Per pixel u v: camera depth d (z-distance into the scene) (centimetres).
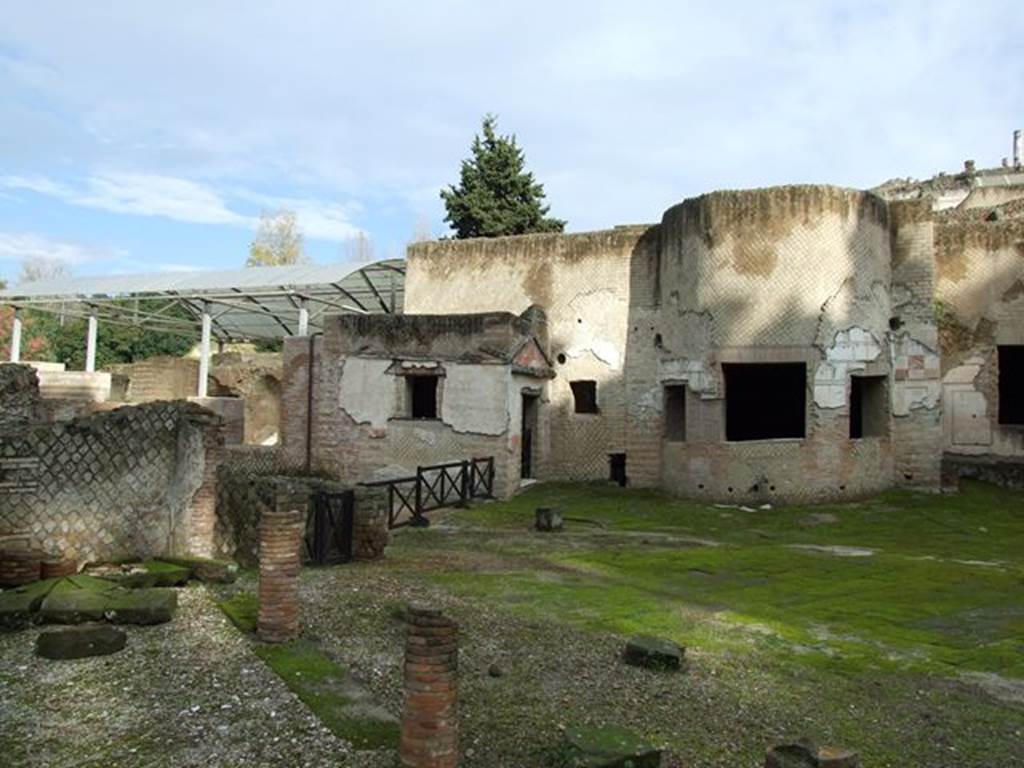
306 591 888
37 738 521
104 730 535
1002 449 1964
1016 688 683
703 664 710
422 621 486
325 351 2038
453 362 1897
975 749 561
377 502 1096
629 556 1198
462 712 582
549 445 2147
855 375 1766
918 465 1883
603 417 2100
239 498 1035
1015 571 1141
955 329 2020
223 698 589
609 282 2119
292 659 670
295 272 2609
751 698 636
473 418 1867
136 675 631
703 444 1786
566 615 847
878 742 566
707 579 1064
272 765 492
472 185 3709
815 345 1725
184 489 1016
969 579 1084
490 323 1866
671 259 1931
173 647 696
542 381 2105
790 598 972
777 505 1706
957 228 2031
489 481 1817
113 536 963
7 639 709
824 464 1720
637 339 2064
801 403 2295
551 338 2170
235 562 1016
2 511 894
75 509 939
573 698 616
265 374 3052
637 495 1866
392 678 638
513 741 537
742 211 1764
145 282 2712
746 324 1747
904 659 750
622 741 503
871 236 1825
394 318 1961
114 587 811
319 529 1044
